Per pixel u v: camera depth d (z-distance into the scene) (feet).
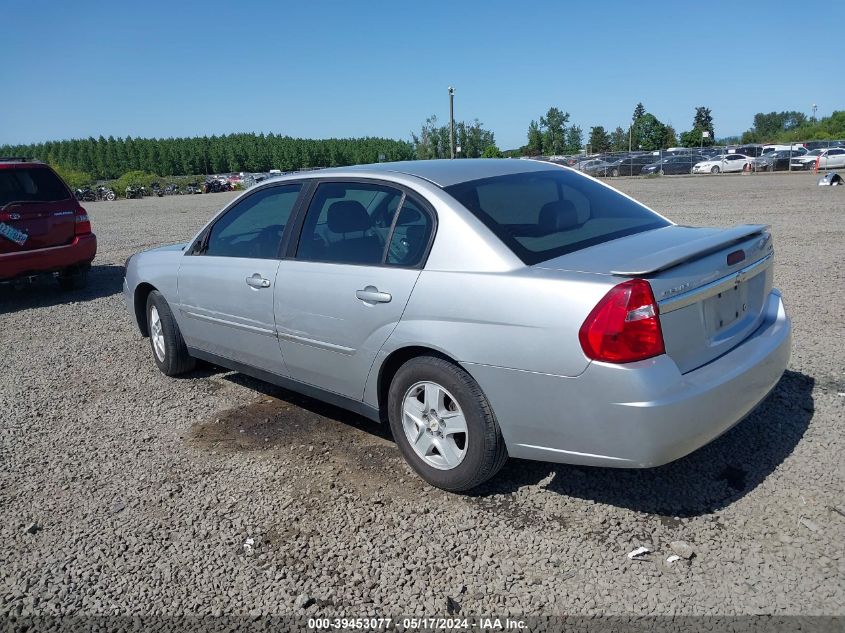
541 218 11.96
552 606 9.04
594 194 13.73
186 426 15.56
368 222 12.89
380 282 12.07
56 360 21.50
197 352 17.62
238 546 10.78
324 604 9.36
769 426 13.50
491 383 10.63
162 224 70.23
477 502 11.59
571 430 10.02
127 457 14.15
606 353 9.46
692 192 80.74
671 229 12.64
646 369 9.40
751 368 10.62
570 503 11.37
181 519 11.66
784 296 24.03
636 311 9.41
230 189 194.80
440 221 11.66
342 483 12.53
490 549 10.30
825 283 25.84
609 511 11.06
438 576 9.78
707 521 10.62
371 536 10.82
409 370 11.80
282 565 10.24
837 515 10.52
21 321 27.55
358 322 12.46
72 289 33.68
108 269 40.27
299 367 14.23
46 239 30.19
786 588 9.05
